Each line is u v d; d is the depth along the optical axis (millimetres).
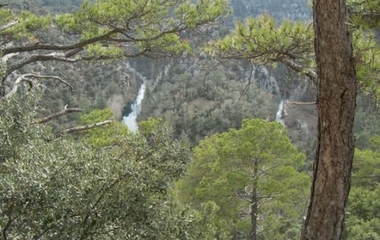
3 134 2986
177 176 3266
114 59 6980
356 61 2736
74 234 2643
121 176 2889
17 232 2664
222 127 37562
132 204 2943
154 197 3168
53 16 7105
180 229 3207
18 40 6949
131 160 3053
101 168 2850
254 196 11352
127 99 44750
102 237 2908
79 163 2814
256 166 11078
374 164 13492
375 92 3246
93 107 34469
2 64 4219
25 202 2525
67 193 2605
